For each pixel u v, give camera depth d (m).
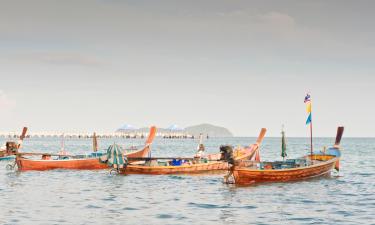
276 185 38.00
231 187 37.12
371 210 27.06
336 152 47.41
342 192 34.78
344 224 23.09
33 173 48.06
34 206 27.59
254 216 25.05
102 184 39.22
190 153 103.69
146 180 42.00
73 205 28.22
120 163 44.94
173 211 26.41
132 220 23.73
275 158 86.12
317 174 41.50
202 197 31.89
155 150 122.19
